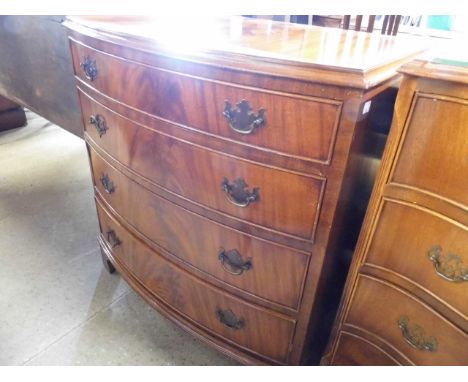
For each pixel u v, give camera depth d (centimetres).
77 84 105
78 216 173
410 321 67
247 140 64
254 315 86
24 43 136
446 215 55
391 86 65
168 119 74
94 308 125
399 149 57
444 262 58
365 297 73
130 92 79
